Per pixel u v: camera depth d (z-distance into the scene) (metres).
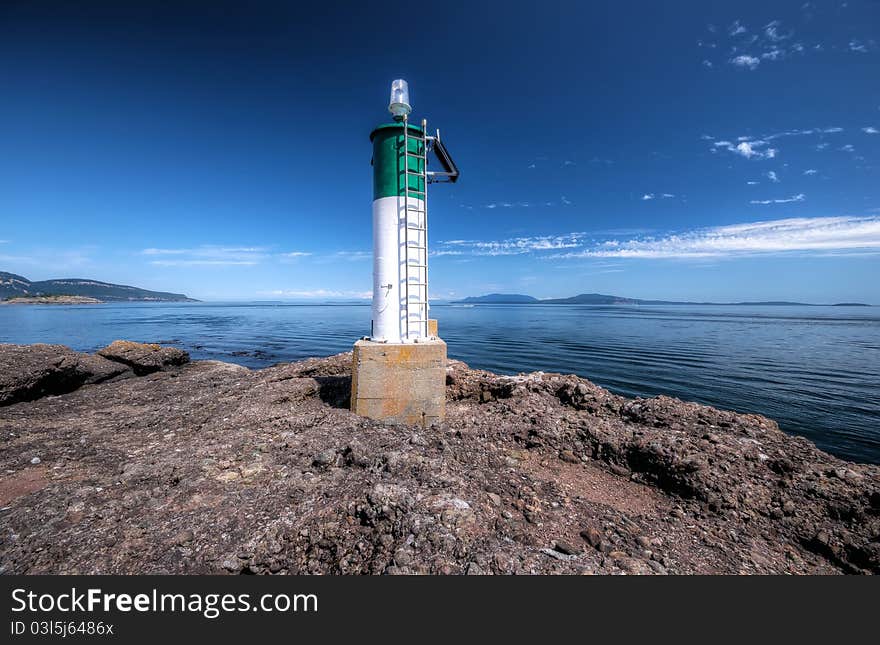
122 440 7.11
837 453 12.95
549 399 8.75
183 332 57.03
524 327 71.38
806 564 4.35
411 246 7.62
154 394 11.01
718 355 35.06
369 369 7.27
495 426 7.58
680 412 7.50
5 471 5.80
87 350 35.53
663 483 5.86
